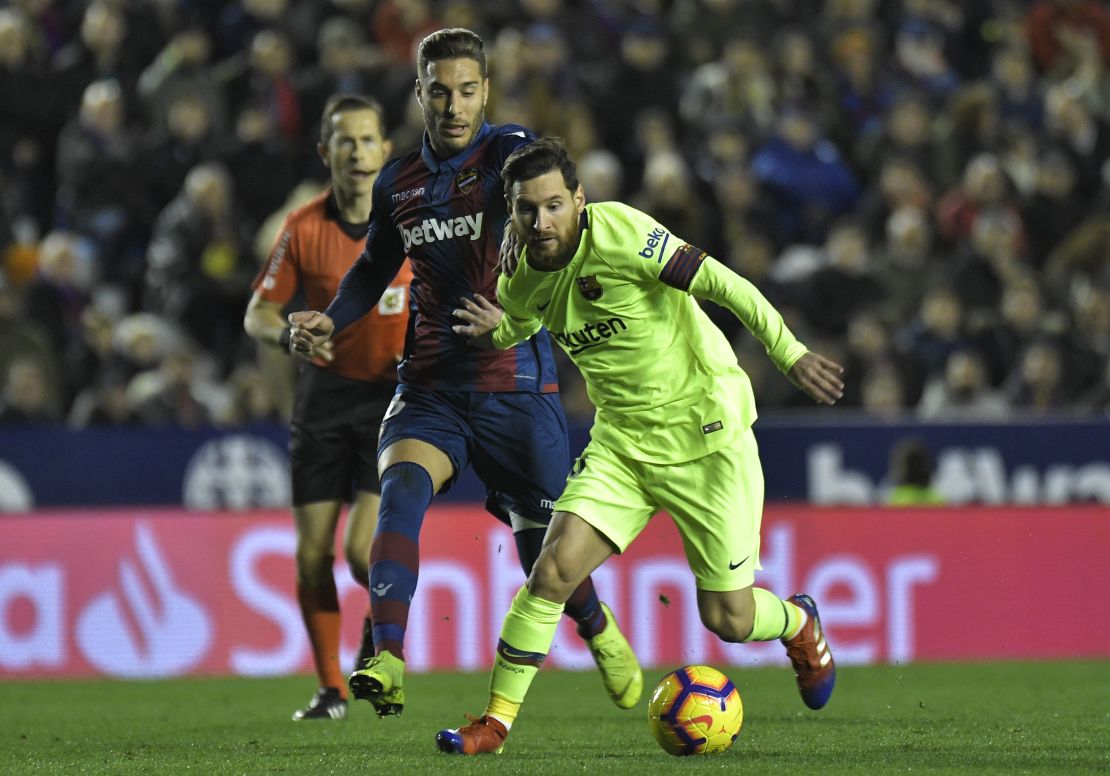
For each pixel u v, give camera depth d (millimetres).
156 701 28391
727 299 17969
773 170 48406
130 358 39906
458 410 20484
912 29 56094
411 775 16656
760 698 27031
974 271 44844
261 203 46250
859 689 28797
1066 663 34312
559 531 18484
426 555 33906
